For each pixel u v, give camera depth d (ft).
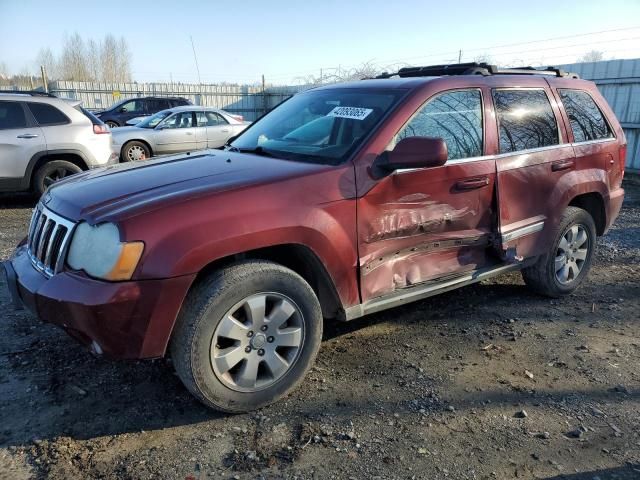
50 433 8.96
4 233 22.21
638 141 39.73
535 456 8.58
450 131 11.99
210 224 8.72
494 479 8.07
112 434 9.00
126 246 8.24
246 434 9.04
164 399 10.04
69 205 9.46
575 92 15.46
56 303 8.57
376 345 12.27
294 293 9.66
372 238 10.69
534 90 14.19
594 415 9.70
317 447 8.72
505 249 12.99
